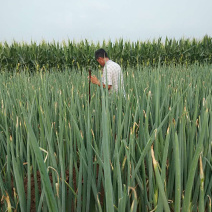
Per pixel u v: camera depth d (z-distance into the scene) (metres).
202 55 10.33
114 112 1.74
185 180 1.11
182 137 1.10
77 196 1.00
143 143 1.25
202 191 0.78
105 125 0.67
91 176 1.00
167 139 0.83
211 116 1.20
